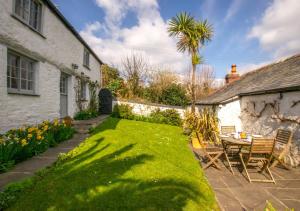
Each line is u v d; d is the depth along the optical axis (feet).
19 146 16.87
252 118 29.81
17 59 22.16
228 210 11.76
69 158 18.42
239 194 13.88
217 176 17.21
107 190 12.52
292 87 19.79
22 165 16.26
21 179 13.46
